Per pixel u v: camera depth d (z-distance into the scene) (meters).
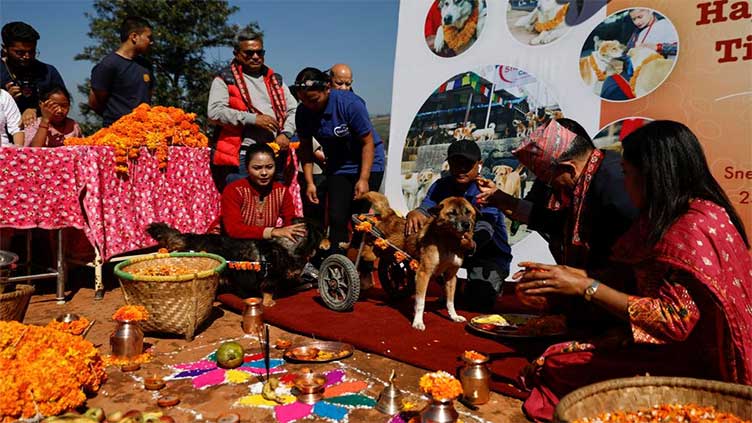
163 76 29.66
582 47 5.44
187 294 4.10
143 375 3.49
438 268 4.41
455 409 2.89
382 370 3.62
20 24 6.32
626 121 5.16
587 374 2.88
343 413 2.95
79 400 2.87
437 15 6.65
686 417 2.34
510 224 5.96
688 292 2.51
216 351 3.94
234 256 5.04
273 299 5.31
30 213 5.10
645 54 5.03
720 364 2.56
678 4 4.83
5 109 5.81
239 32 6.31
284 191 5.58
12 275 6.05
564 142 3.47
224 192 5.39
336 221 5.75
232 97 6.30
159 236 5.23
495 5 6.10
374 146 5.93
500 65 6.08
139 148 5.76
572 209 3.55
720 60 4.61
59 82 6.98
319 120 5.63
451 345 3.97
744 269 2.51
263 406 3.04
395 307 5.09
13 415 2.63
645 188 2.69
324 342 3.98
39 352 2.96
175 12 29.22
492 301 4.99
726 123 4.59
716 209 2.56
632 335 2.82
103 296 5.58
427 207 4.94
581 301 3.70
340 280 4.90
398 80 7.09
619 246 3.04
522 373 3.20
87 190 5.27
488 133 6.20
